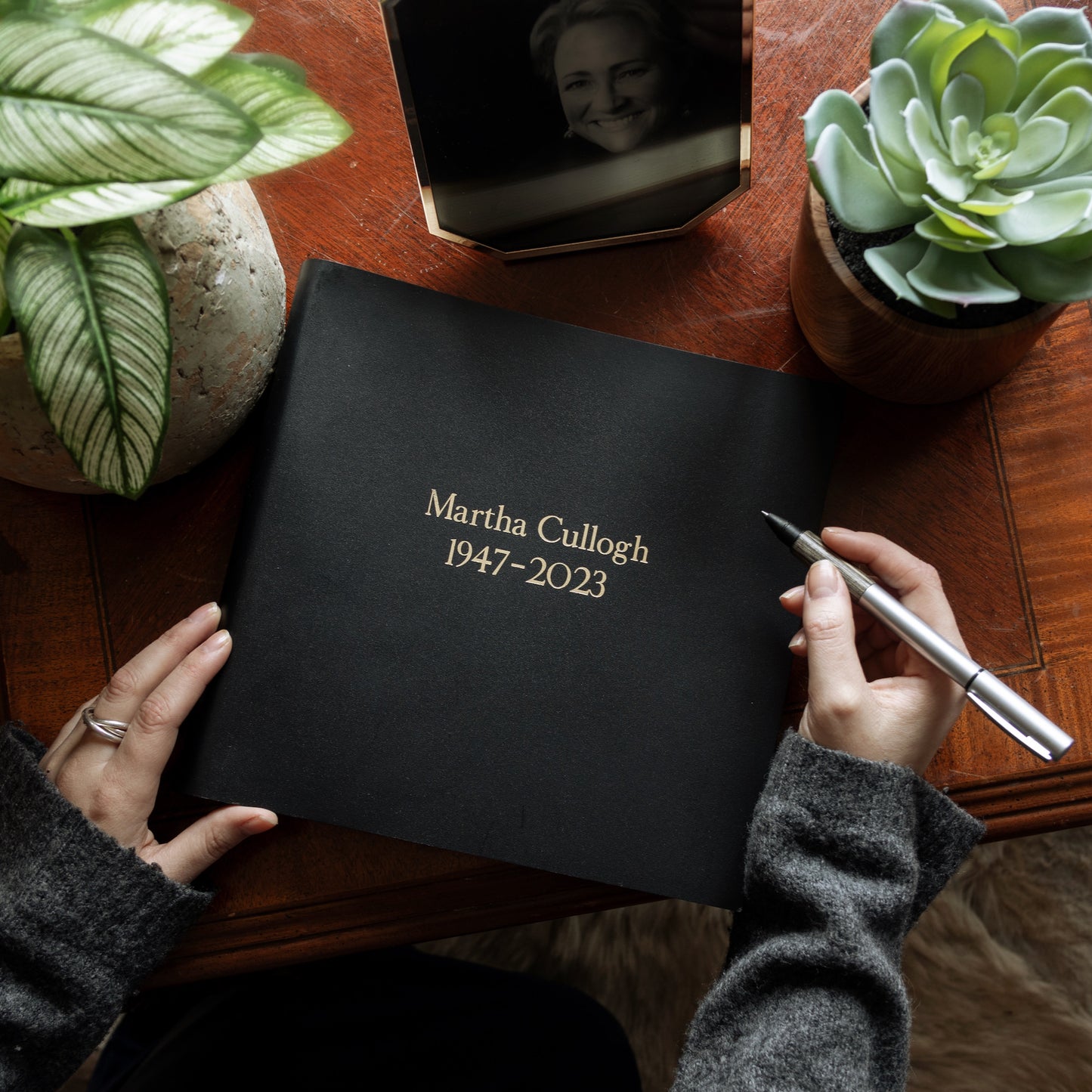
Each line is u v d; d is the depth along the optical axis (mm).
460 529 560
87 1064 956
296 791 539
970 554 583
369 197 607
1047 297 435
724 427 570
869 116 452
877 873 496
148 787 534
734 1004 491
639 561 562
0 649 583
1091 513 582
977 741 574
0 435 438
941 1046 986
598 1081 796
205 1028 748
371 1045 797
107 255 339
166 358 350
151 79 283
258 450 562
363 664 548
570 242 590
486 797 543
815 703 516
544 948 968
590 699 551
